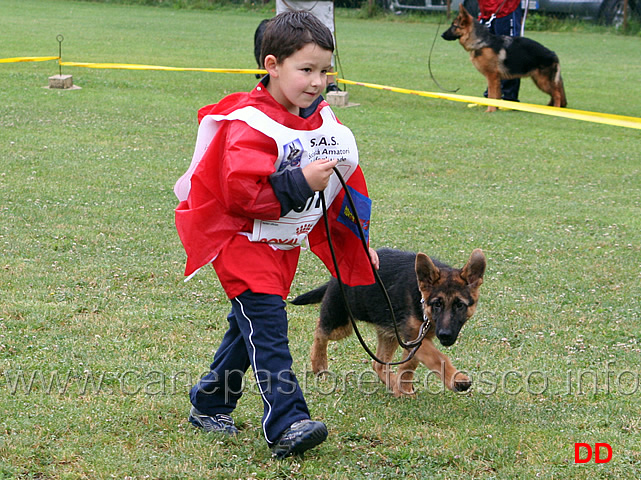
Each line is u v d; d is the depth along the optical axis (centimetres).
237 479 415
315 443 424
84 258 808
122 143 1377
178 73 2198
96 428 463
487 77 1972
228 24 3725
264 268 427
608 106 1992
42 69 2131
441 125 1720
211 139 421
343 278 489
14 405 485
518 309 730
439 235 962
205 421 473
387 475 427
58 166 1190
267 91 418
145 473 413
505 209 1102
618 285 807
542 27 3794
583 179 1302
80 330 623
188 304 705
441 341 513
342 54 2809
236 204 402
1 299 678
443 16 4103
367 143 1505
